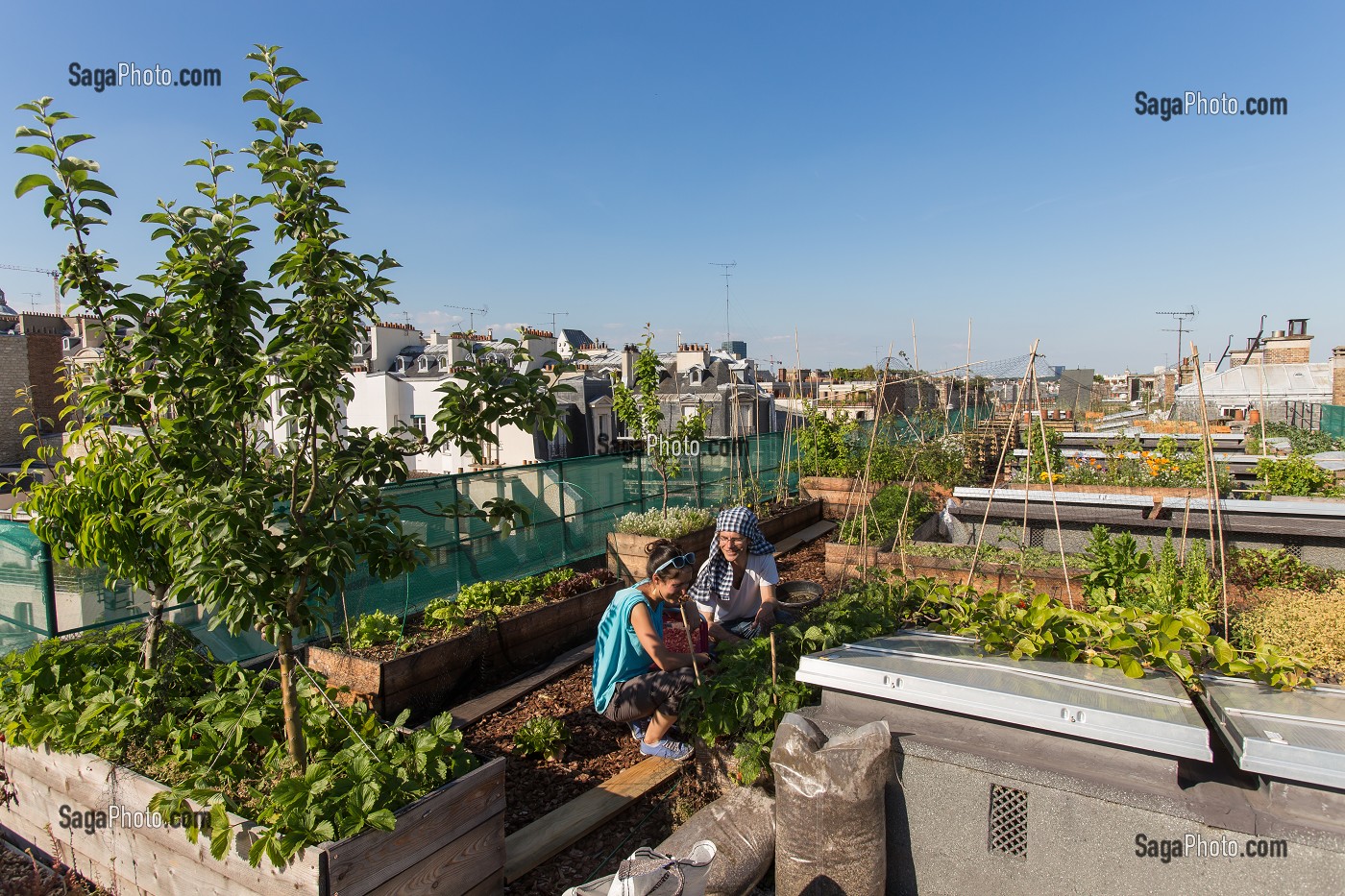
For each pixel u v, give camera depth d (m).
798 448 14.88
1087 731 2.68
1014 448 16.19
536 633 6.38
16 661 4.17
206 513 2.61
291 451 3.17
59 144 2.71
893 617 4.79
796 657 4.22
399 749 3.15
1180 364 31.75
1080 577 6.62
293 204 2.75
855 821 2.80
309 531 2.91
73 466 3.80
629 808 4.04
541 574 8.02
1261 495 10.16
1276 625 4.45
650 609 4.46
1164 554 5.83
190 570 2.65
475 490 7.70
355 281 2.95
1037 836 2.75
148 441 2.98
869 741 2.84
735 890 3.02
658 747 4.43
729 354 45.09
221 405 2.87
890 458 13.73
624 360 29.66
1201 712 3.16
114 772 3.29
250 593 2.63
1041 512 8.40
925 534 9.50
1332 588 5.85
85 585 5.11
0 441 23.44
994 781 2.81
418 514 7.03
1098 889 2.65
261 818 2.80
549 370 3.32
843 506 13.48
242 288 2.82
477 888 3.13
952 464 14.15
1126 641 3.22
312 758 3.37
